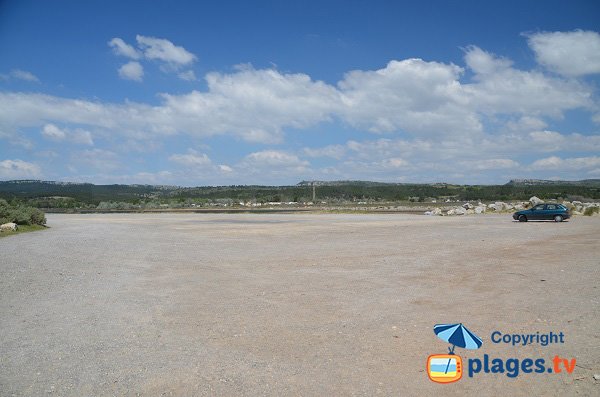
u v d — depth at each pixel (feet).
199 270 42.27
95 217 186.50
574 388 16.48
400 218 149.48
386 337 21.81
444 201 350.23
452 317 24.91
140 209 304.30
